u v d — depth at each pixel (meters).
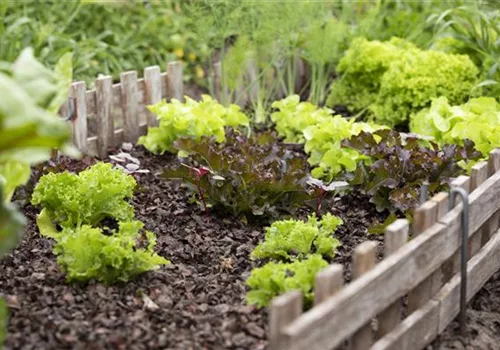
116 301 2.32
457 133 3.19
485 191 2.49
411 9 4.16
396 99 3.71
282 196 2.87
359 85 3.97
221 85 3.88
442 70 3.69
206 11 3.74
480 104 3.42
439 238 2.25
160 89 3.66
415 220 2.24
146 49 4.44
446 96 3.67
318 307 1.90
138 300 2.34
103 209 2.70
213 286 2.46
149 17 4.40
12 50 3.81
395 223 2.16
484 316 2.51
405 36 4.16
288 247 2.57
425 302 2.29
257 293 2.30
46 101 2.04
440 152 3.00
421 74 3.69
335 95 4.01
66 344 2.10
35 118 1.84
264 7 3.76
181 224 2.85
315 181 2.76
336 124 3.21
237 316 2.28
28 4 4.22
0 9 3.90
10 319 2.19
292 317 1.88
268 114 3.96
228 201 2.86
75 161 3.09
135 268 2.40
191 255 2.64
